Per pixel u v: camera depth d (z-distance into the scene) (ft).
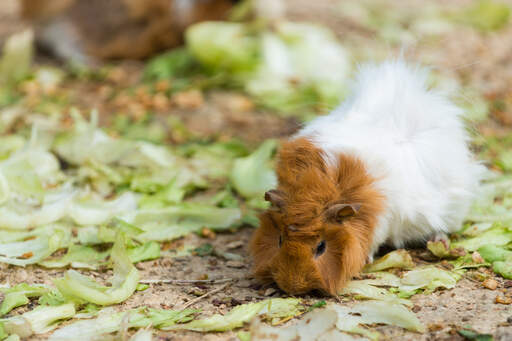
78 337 14.34
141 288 17.44
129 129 32.19
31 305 16.48
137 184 24.71
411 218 17.81
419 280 17.11
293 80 38.37
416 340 14.28
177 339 14.62
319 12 52.60
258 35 41.86
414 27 49.60
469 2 58.49
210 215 22.15
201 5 43.14
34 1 45.16
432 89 20.94
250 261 19.57
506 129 31.71
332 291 15.61
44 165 25.53
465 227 20.59
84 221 21.56
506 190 23.62
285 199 15.94
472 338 14.08
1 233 20.66
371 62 21.49
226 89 39.06
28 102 35.70
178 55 41.93
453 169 18.72
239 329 15.14
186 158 28.96
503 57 43.42
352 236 15.64
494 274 17.89
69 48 43.91
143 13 43.14
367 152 17.13
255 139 31.68
